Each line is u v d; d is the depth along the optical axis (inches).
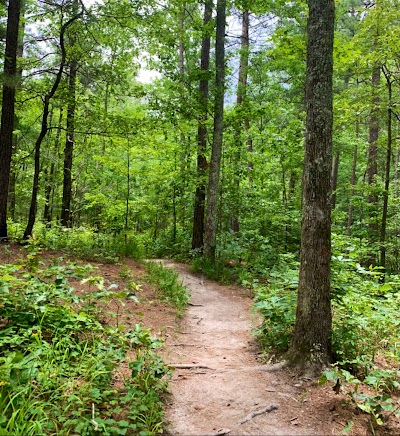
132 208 655.1
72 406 120.0
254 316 285.6
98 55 395.5
